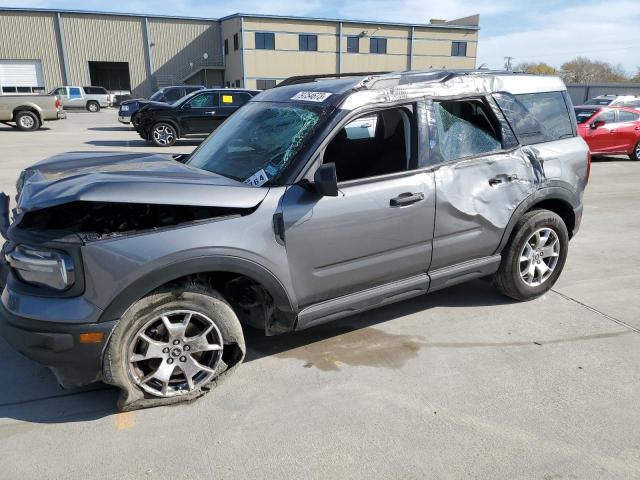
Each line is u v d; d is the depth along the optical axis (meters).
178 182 2.82
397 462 2.53
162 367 2.88
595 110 14.45
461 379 3.25
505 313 4.21
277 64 46.88
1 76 46.12
